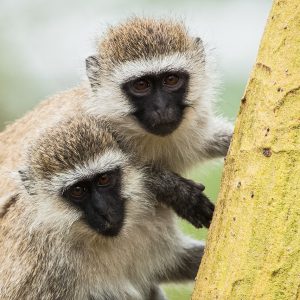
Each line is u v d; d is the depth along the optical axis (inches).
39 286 596.7
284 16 401.4
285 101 391.5
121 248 624.7
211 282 401.4
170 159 681.6
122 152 623.2
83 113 679.7
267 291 372.2
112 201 602.9
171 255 678.5
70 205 603.5
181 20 740.0
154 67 668.1
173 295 721.6
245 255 384.5
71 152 602.5
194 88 682.2
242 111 416.8
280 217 377.7
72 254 609.3
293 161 381.7
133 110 663.8
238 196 399.2
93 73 703.1
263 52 409.4
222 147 712.4
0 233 635.5
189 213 619.2
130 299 639.8
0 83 996.6
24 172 617.0
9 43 1027.9
